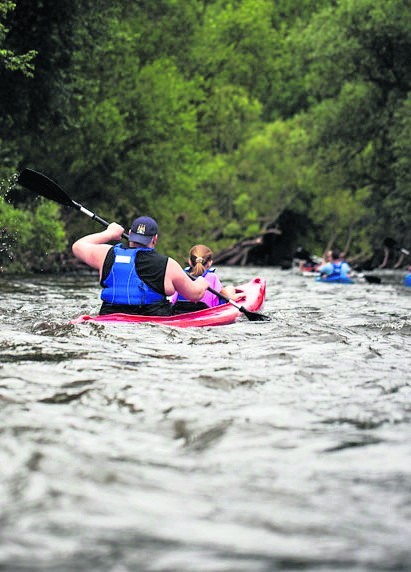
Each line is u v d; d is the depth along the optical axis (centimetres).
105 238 1609
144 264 1538
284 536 485
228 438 695
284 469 612
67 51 4169
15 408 778
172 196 5959
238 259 9131
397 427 740
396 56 6756
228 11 9762
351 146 7169
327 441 689
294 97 11069
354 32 6712
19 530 486
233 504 538
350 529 497
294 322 1669
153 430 716
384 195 7406
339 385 935
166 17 7469
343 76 6988
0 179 4012
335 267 4153
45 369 983
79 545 465
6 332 1339
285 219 10262
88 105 5056
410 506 538
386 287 3678
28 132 4584
